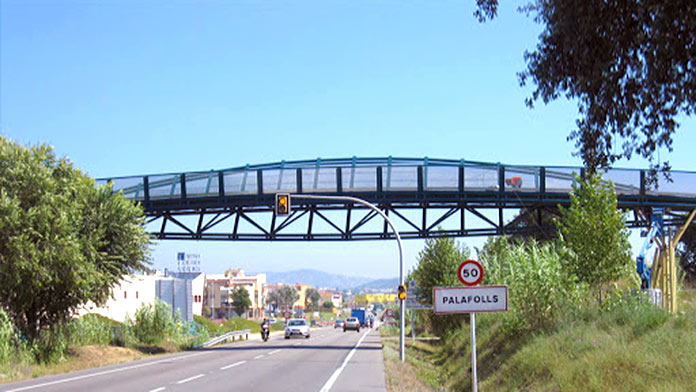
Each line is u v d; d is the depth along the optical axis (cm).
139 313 3784
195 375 1934
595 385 1350
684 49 816
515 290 2308
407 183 3603
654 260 2775
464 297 1269
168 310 3925
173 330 3888
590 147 973
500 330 2581
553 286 2228
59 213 2520
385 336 6028
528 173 3550
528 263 2327
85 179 2902
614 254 2138
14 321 2527
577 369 1497
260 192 3675
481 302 1262
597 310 2059
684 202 3359
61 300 2659
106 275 2789
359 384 1697
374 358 2803
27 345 2438
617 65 909
